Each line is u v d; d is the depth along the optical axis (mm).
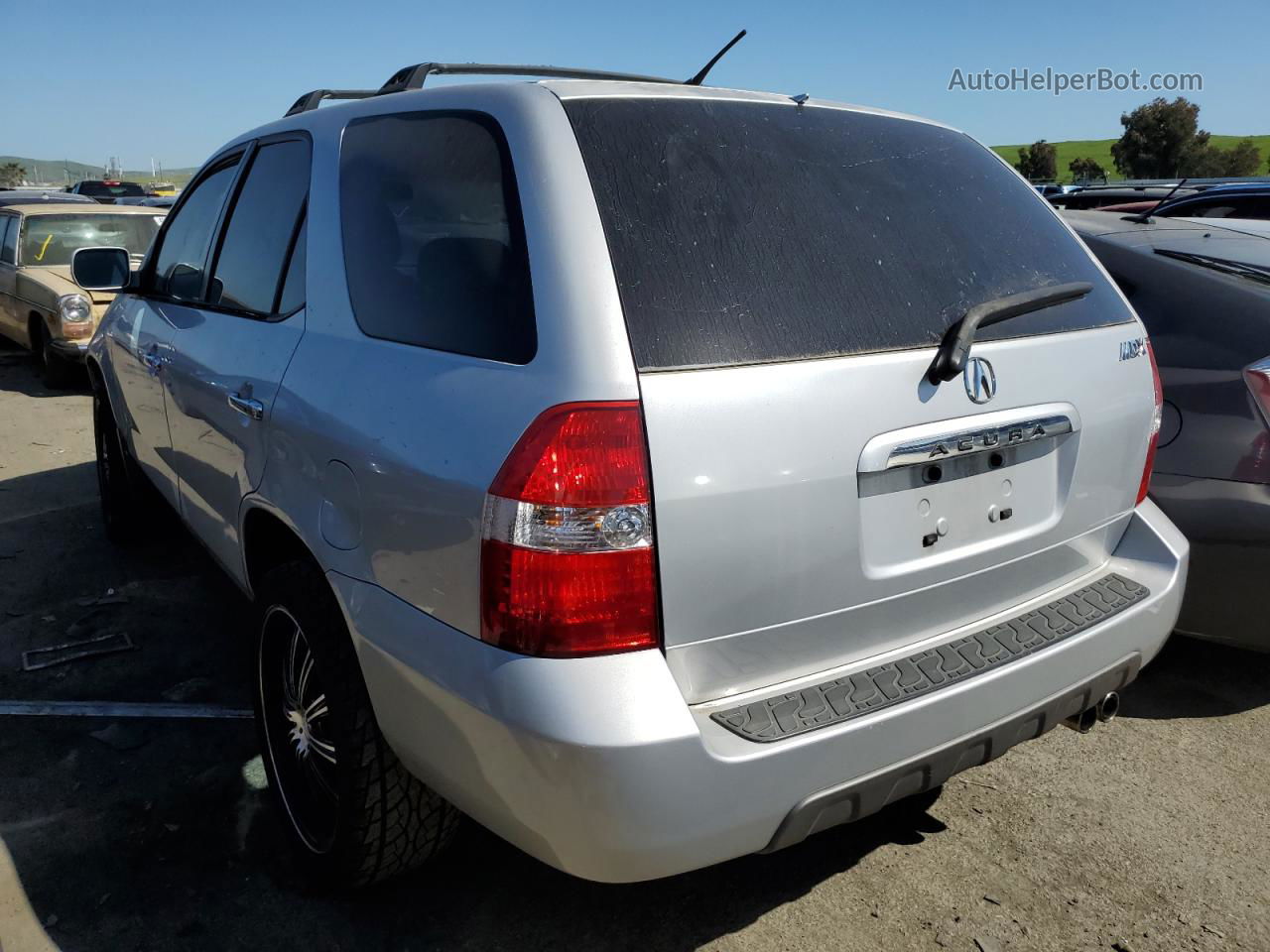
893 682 1900
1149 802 2844
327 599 2170
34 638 3754
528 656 1646
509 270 1837
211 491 2926
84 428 7352
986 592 2152
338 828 2186
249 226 2926
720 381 1710
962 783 2930
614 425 1633
